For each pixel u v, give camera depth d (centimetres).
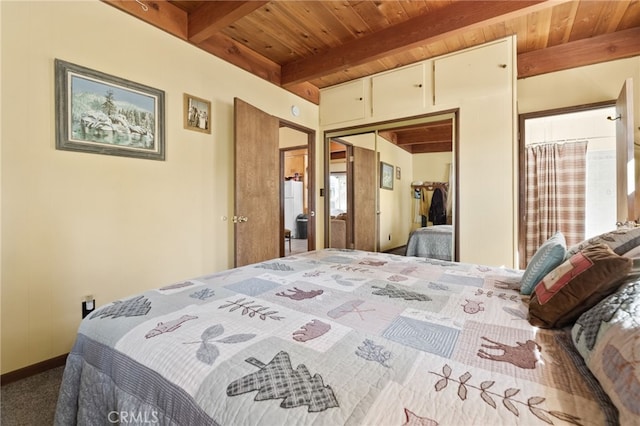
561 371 76
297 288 147
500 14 230
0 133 173
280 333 98
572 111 295
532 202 400
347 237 418
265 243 332
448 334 98
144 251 239
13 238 178
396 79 355
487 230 301
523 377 74
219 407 69
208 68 285
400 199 376
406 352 86
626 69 276
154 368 86
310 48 321
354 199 411
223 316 112
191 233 272
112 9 219
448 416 61
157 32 246
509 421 59
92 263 210
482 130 302
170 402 78
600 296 95
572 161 381
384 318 111
